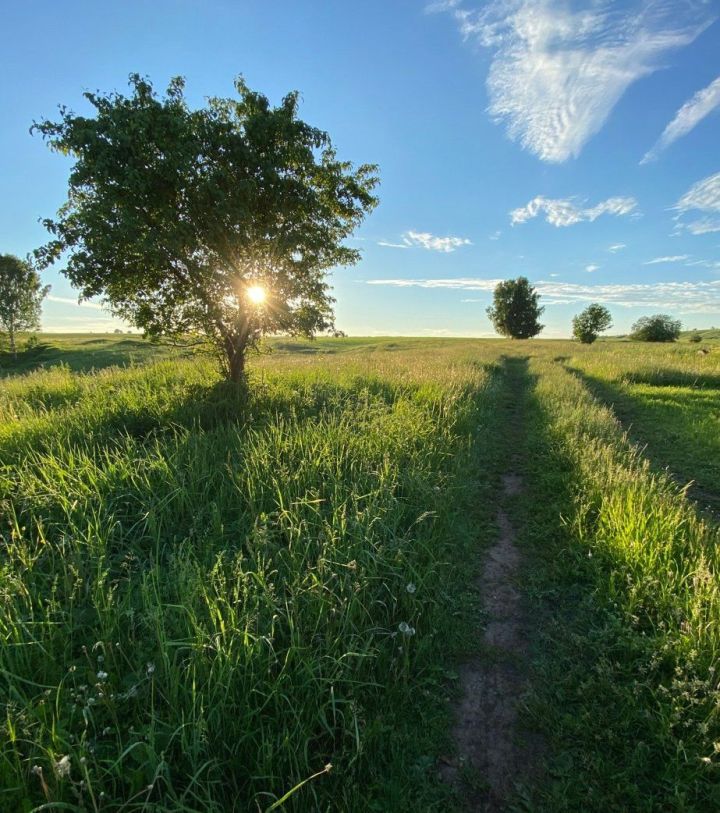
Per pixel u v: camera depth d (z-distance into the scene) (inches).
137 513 174.2
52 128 288.5
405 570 151.9
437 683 122.0
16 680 100.4
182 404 320.5
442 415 351.3
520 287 3211.1
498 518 227.3
